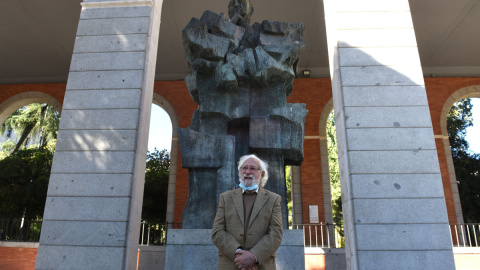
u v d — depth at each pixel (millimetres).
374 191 4832
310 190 13414
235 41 5676
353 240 4676
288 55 5547
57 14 11695
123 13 5957
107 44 5785
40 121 21656
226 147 5184
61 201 4992
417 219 4695
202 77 5566
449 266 4500
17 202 13289
